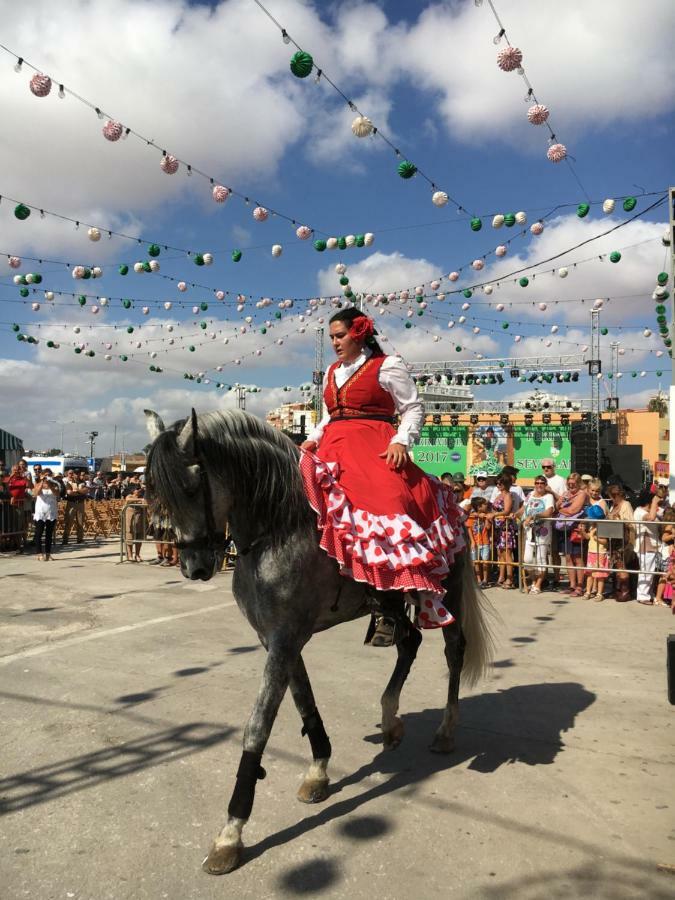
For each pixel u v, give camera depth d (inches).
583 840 121.2
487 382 1067.3
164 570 455.5
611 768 151.7
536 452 1165.7
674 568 327.6
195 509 117.8
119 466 2081.7
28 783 143.2
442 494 158.7
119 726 174.7
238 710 186.4
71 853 117.1
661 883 108.3
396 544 127.5
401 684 157.5
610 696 202.1
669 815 130.3
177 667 228.5
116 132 269.3
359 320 143.9
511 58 231.8
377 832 124.1
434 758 157.1
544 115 262.1
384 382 142.3
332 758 156.6
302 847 119.3
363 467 135.3
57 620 301.7
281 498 124.4
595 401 1099.9
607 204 343.3
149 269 416.8
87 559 515.8
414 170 296.7
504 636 279.4
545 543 386.9
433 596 135.5
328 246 378.3
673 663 149.6
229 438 123.1
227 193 321.7
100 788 140.8
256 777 117.7
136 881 109.3
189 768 150.3
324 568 127.8
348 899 105.0
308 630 127.3
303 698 137.3
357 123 268.8
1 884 108.3
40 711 185.8
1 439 971.9
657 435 1780.3
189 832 124.1
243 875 111.1
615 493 381.7
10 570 454.3
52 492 509.7
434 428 1233.4
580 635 281.1
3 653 245.9
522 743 166.2
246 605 131.0
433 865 113.7
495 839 121.6
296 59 228.1
